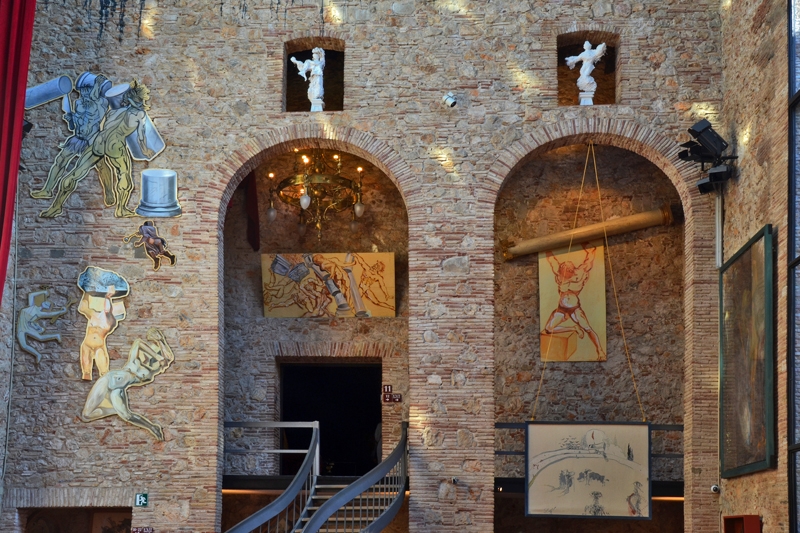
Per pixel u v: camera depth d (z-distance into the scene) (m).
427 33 19.30
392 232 21.91
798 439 14.26
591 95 19.06
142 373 18.41
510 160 18.80
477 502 17.83
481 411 18.11
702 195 18.33
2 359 18.06
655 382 20.56
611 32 19.09
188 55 19.38
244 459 21.09
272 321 21.66
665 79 18.86
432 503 17.84
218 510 18.12
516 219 21.25
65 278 18.70
